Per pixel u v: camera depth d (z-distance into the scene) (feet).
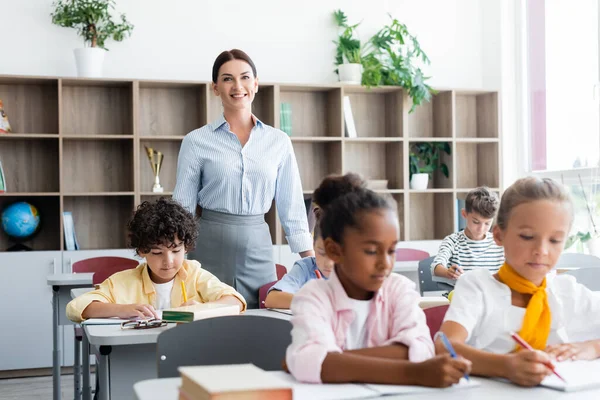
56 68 16.33
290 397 3.30
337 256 4.28
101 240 17.04
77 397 11.44
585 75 16.55
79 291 9.70
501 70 18.86
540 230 4.72
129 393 6.95
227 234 9.75
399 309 4.67
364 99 18.85
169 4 17.10
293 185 10.22
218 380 3.39
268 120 17.47
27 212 15.90
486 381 4.21
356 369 4.09
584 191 16.46
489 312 4.98
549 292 5.13
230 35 17.51
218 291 8.06
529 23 18.45
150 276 8.12
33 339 15.43
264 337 5.59
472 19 19.34
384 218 4.14
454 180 18.42
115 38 16.35
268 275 10.05
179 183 9.93
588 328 5.23
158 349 5.28
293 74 17.97
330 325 4.52
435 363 3.98
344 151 18.62
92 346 8.68
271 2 17.81
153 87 17.02
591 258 12.13
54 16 16.02
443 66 19.16
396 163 18.43
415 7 18.98
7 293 15.30
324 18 18.19
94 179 16.92
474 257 11.92
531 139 18.49
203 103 16.81
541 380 4.09
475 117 19.39
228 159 9.75
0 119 15.75
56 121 16.60
